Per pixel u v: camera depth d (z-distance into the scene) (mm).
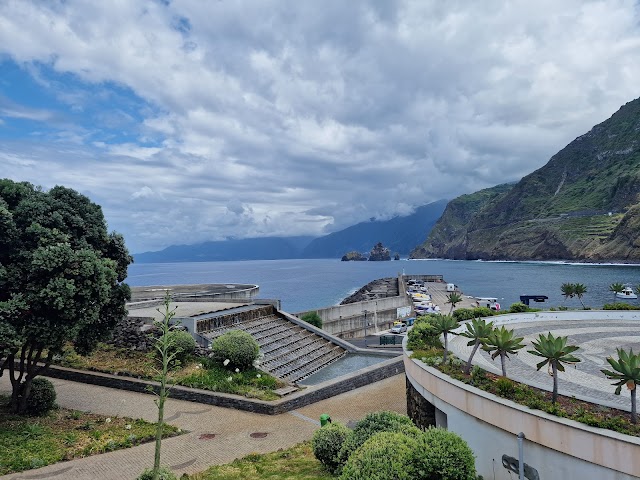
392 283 101688
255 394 22688
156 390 23078
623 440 9250
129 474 14547
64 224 18875
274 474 13688
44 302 16375
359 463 9641
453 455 9391
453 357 16891
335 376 29312
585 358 18812
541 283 114875
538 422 10992
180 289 57500
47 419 19156
